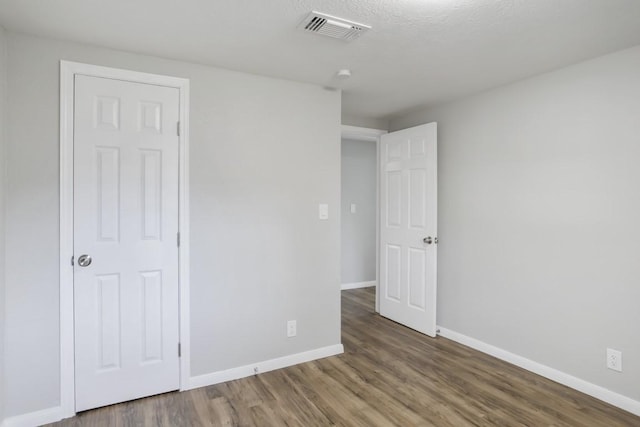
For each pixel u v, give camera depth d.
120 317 2.31
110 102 2.26
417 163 3.60
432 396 2.40
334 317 3.10
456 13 1.82
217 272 2.60
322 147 3.01
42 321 2.12
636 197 2.20
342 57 2.40
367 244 5.69
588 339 2.42
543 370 2.68
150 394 2.40
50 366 2.14
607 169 2.33
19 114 2.05
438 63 2.49
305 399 2.37
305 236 2.94
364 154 5.63
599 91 2.36
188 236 2.49
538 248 2.71
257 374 2.73
